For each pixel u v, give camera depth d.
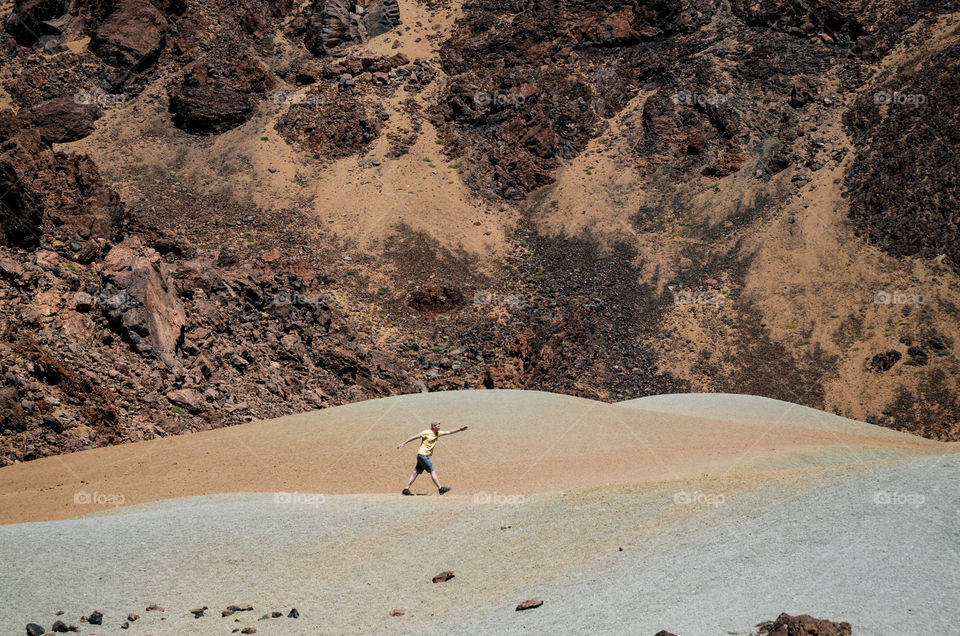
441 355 71.00
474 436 34.75
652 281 82.69
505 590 14.53
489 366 68.81
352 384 55.28
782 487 17.61
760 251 82.69
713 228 86.62
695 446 34.31
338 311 73.75
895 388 66.88
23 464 32.12
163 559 16.64
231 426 39.00
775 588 12.34
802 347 72.81
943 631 10.13
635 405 48.69
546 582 14.58
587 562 15.23
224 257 64.19
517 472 29.31
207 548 17.31
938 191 80.06
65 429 34.78
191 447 34.41
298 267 73.94
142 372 41.03
